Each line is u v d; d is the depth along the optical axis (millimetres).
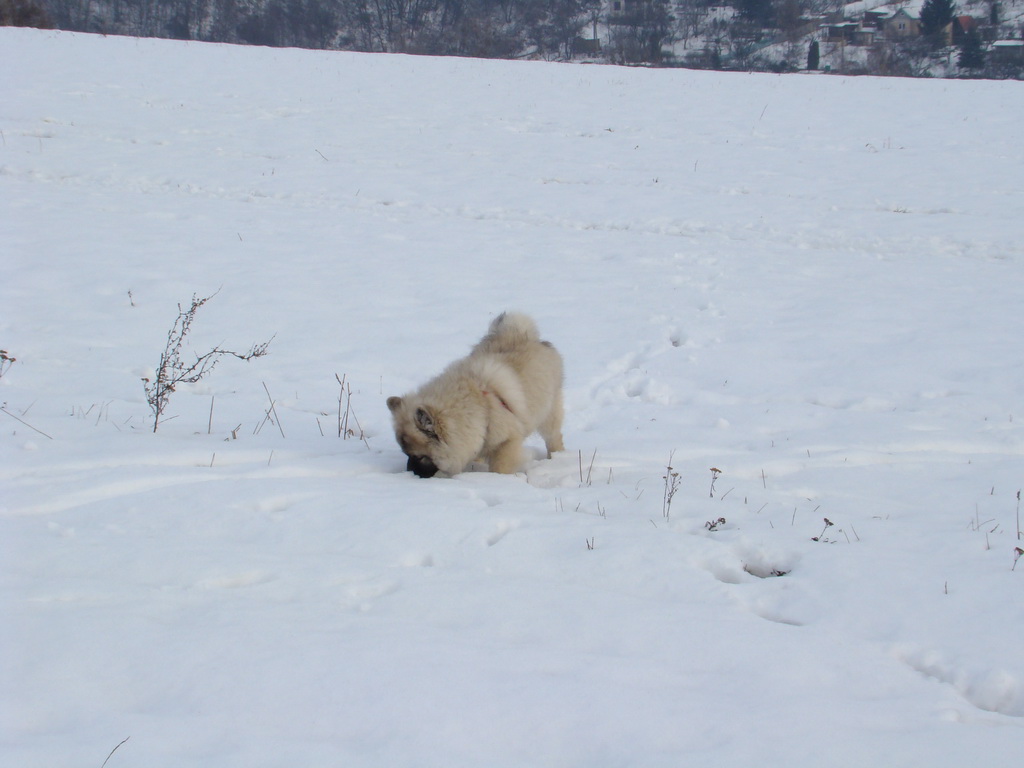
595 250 13203
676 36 62438
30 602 3539
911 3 62812
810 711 3047
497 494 5453
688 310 10438
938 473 6219
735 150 20844
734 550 4719
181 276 11016
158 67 29469
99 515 4770
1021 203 15930
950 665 3514
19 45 31391
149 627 3334
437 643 3355
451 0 62719
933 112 25562
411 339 9195
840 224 14742
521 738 2783
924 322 10016
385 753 2623
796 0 62312
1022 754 2830
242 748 2578
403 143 20922
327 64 33125
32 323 8969
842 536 4906
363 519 4812
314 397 7523
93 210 14281
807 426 7262
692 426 7309
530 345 6273
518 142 21422
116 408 6863
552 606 3846
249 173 17484
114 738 2580
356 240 13375
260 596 3814
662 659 3428
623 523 4988
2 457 5449
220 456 5836
